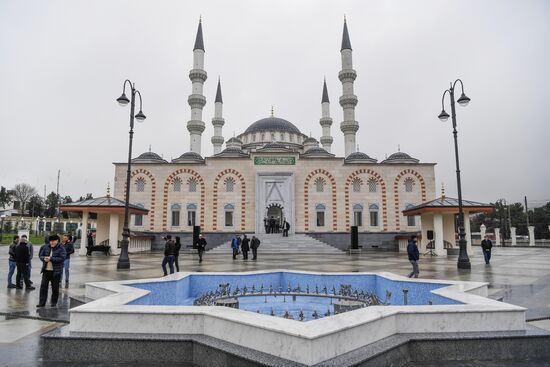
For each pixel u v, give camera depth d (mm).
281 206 47625
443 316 7211
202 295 13609
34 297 13062
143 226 46875
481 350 6918
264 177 48000
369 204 47625
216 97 69750
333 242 46781
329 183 48094
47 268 11531
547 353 7059
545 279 17250
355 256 33656
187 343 6750
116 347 6793
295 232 46969
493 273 19656
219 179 48094
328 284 15164
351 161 49688
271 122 69375
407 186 48031
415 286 12148
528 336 7047
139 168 47875
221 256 33312
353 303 12289
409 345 6809
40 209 111375
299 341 5508
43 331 8914
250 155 48438
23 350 7449
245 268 22047
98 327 7121
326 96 70938
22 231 45625
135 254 36250
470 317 7258
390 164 48188
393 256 33750
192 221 47344
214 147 68562
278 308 12625
